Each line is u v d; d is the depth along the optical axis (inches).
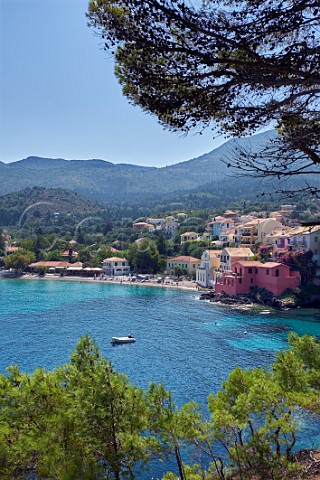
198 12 333.1
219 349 2062.0
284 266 3398.1
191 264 5315.0
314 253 3474.4
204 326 2630.4
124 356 1953.7
